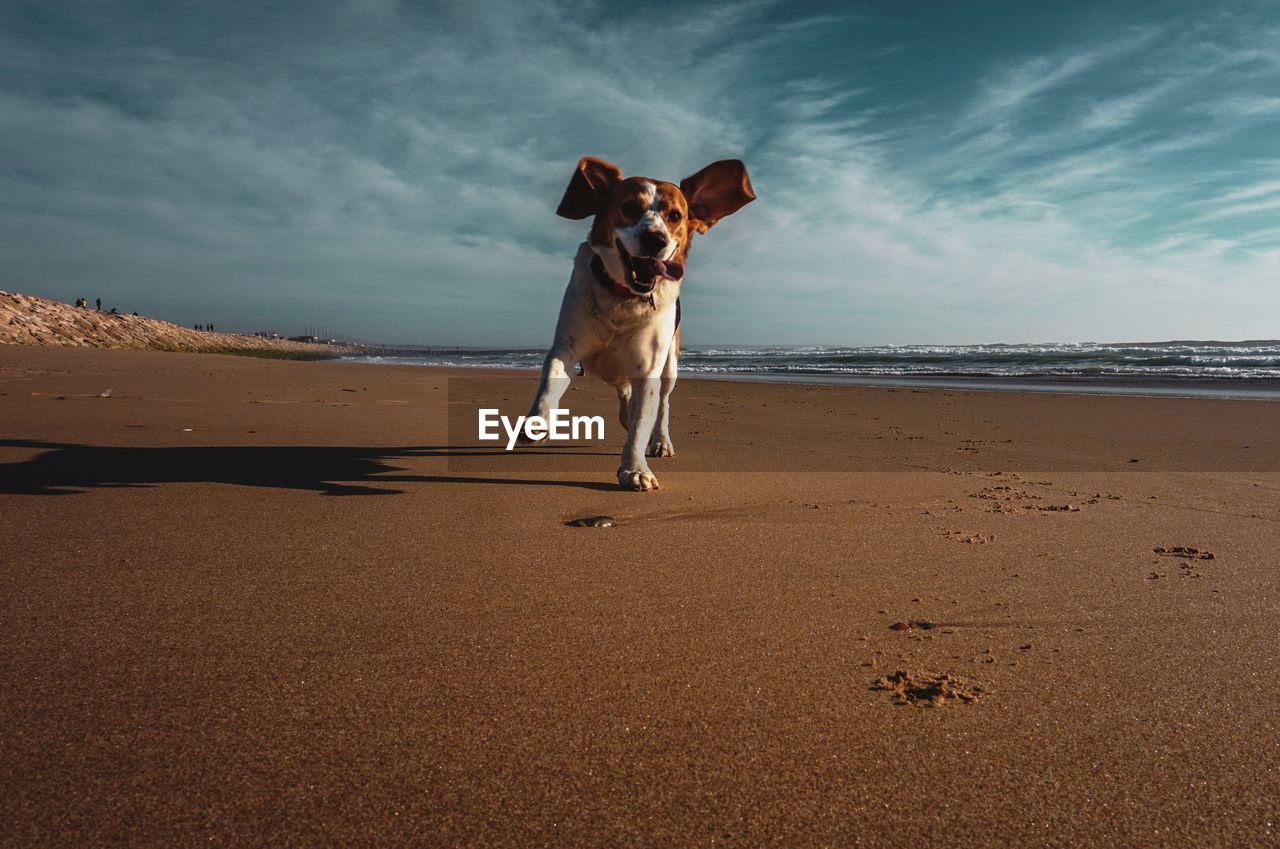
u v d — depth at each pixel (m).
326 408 7.07
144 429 5.13
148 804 1.10
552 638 1.78
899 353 35.44
